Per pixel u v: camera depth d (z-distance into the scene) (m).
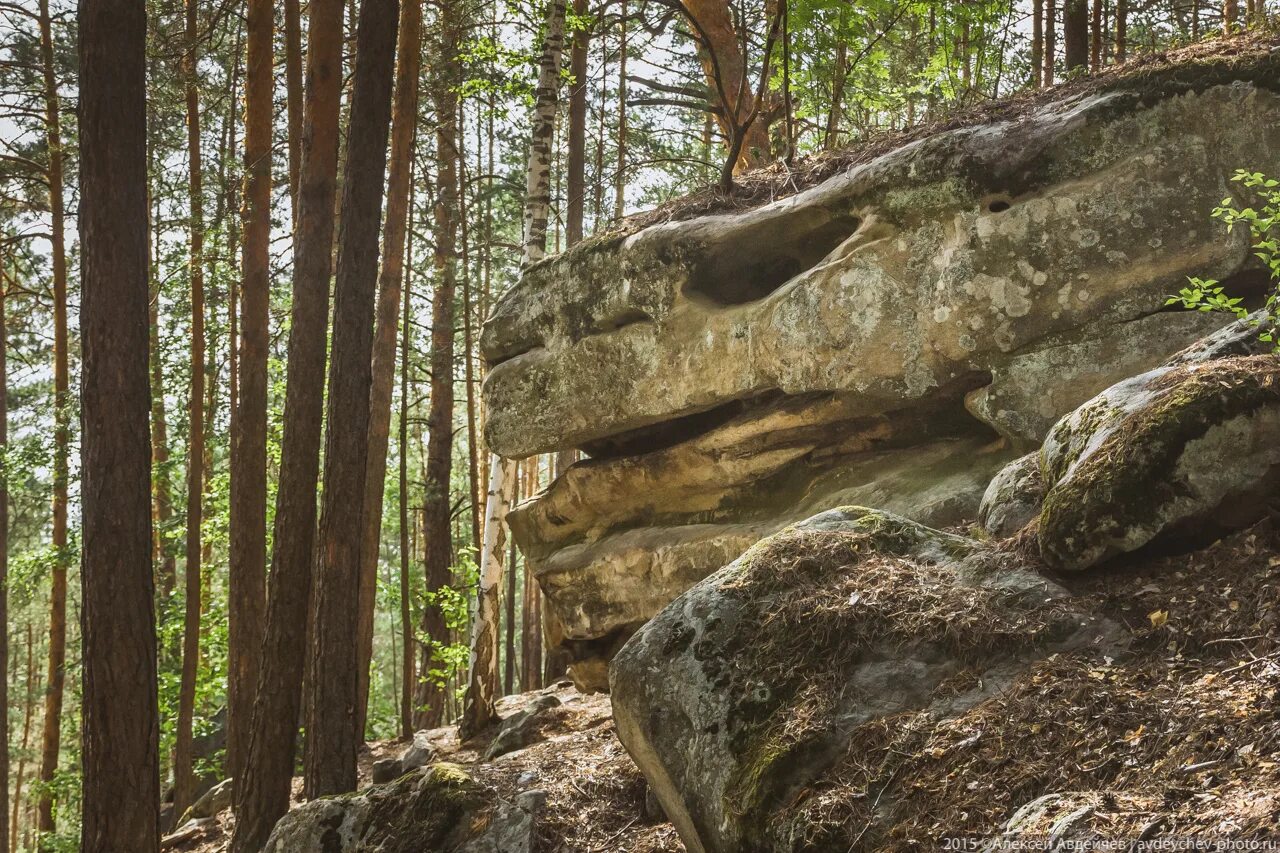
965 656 4.54
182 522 19.19
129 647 7.13
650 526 9.92
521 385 10.36
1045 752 3.86
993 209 7.59
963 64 12.66
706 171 20.42
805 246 8.84
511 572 22.45
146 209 7.44
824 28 11.22
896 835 3.88
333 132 10.05
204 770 16.50
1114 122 7.25
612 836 6.17
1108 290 7.21
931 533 5.45
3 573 18.30
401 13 14.14
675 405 9.22
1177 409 4.80
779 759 4.38
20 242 19.83
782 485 9.05
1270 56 7.08
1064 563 4.80
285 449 9.39
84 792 7.07
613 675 5.26
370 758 13.46
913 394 7.84
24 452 16.88
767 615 5.02
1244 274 7.04
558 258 10.24
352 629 8.93
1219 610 4.23
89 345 7.21
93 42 7.25
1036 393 7.33
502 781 6.85
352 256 9.03
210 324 17.53
